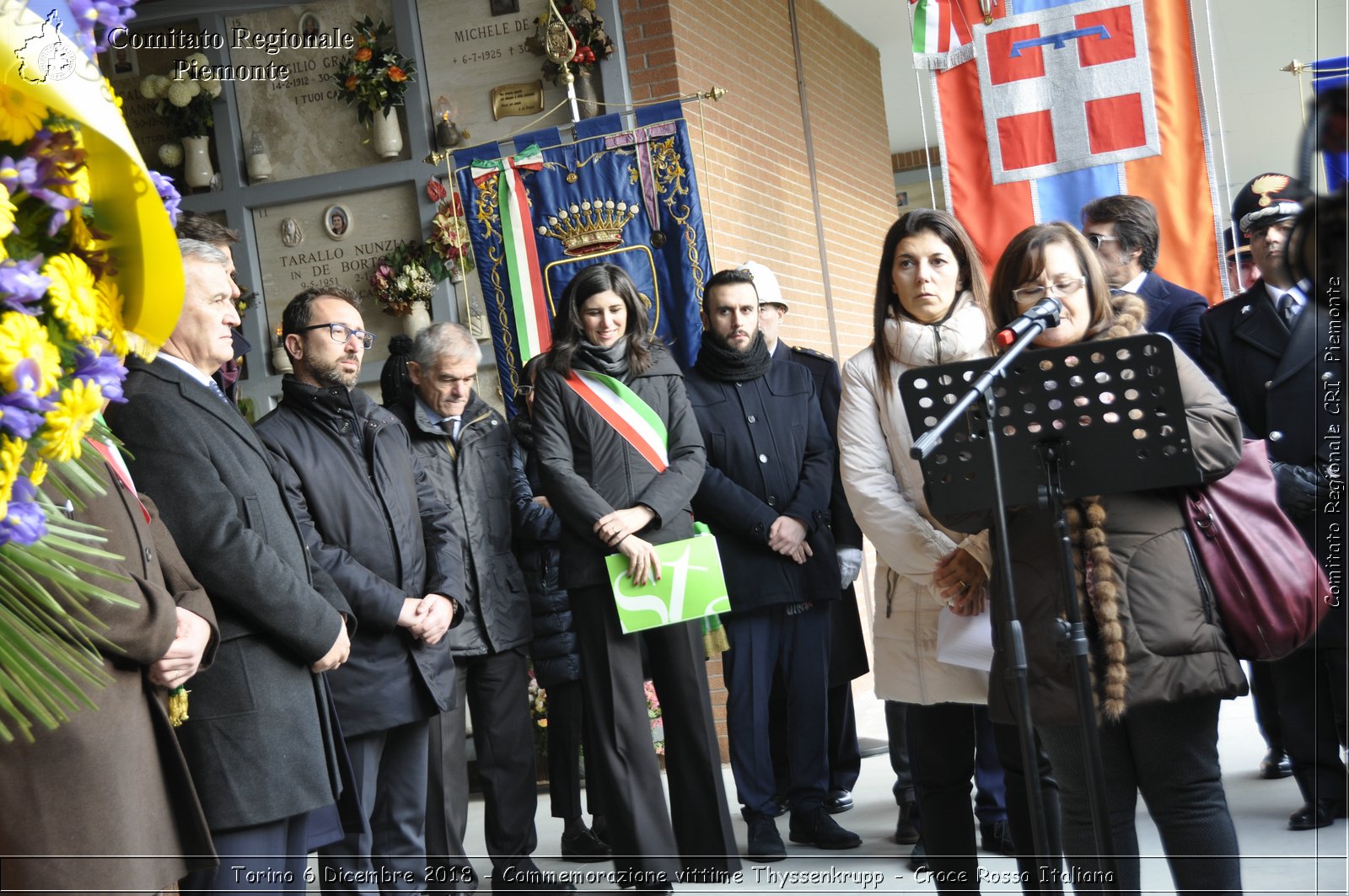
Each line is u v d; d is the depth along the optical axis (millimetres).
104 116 1443
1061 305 2615
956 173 5020
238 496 2668
